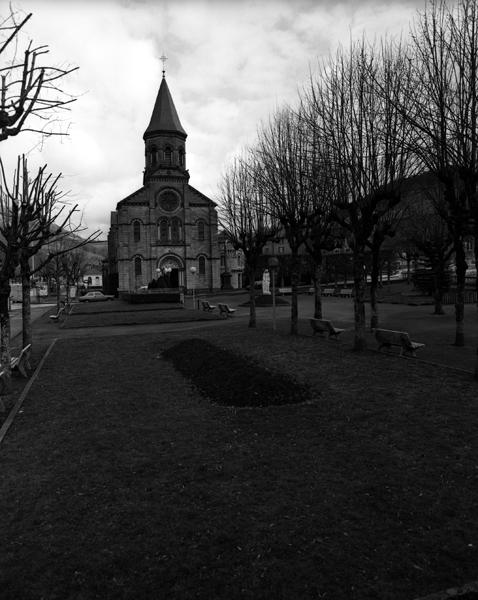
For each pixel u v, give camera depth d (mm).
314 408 8266
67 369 13273
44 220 10844
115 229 75375
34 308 48219
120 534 4488
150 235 67938
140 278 68125
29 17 5414
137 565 4004
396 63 13023
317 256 20672
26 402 9648
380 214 13391
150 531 4523
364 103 12914
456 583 3686
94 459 6398
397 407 7996
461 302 14609
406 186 15156
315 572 3840
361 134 12648
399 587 3646
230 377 10297
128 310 37031
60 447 6926
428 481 5387
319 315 20984
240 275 90688
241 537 4367
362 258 13453
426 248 25547
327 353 13078
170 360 14273
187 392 10211
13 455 6672
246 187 23344
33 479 5812
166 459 6328
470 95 9227
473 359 12477
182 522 4672
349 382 9789
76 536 4480
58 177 14008
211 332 20266
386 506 4871
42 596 3648
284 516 4723
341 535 4359
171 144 70062
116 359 14781
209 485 5488
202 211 69938
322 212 16656
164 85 71875
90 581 3812
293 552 4113
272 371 10156
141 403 9336
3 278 9961
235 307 38594
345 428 7203
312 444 6684
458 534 4340
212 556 4098
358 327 13445
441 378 9773
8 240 9852
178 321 27688
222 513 4824
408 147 10750
